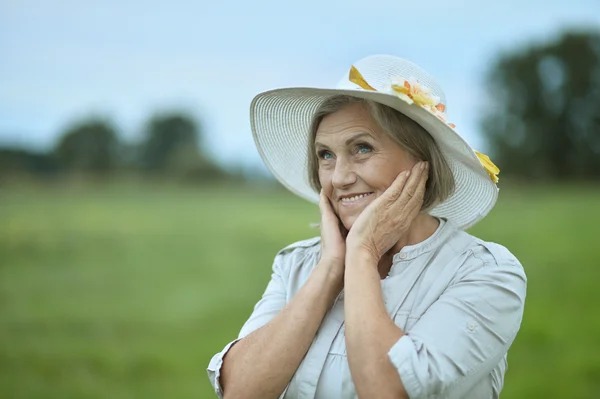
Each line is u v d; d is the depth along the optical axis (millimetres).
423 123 2424
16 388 7648
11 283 15508
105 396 7422
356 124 2443
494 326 2281
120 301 13414
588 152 73000
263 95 2746
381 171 2449
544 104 73875
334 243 2492
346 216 2529
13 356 9133
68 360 8969
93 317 11883
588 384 7414
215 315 11977
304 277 2686
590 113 73312
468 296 2285
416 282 2428
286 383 2342
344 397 2303
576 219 27031
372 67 2533
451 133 2389
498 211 31250
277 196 59875
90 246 22578
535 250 18047
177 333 10672
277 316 2408
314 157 2730
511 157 74125
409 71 2555
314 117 2623
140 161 110000
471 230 22641
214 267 17859
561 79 74500
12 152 93438
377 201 2400
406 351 2111
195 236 25406
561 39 73875
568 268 15320
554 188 56594
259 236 25328
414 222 2551
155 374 8391
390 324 2203
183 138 113250
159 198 54531
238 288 14711
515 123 75312
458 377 2174
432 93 2582
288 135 2939
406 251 2480
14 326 11086
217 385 2424
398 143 2451
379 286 2297
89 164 98250
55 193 59406
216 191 68625
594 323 10281
